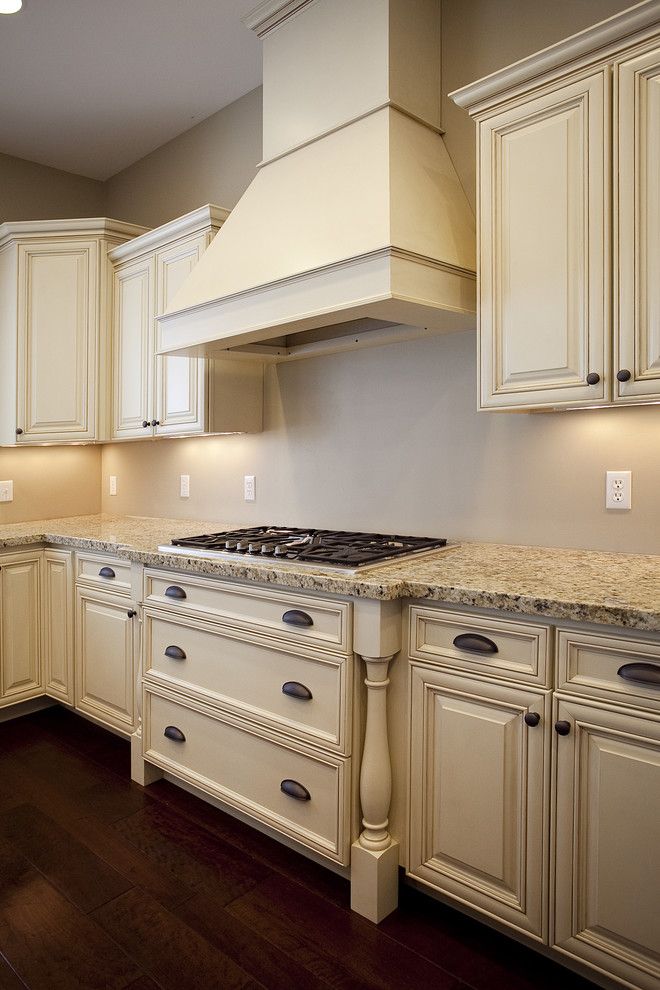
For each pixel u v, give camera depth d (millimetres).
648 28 1542
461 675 1630
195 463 3332
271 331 2156
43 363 3234
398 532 2504
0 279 3350
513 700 1539
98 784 2488
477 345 1892
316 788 1862
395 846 1774
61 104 3148
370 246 1834
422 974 1565
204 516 3297
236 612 2086
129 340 3121
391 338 2387
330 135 2172
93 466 3881
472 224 2170
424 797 1717
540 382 1771
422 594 1661
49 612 3057
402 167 1983
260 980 1543
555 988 1526
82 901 1813
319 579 1772
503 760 1564
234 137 3152
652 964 1370
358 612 1731
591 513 2039
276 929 1712
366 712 1792
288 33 2420
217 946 1649
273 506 2959
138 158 3678
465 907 1724
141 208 3688
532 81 1747
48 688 3080
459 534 2338
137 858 2016
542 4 2088
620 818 1397
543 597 1459
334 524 2715
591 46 1625
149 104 3156
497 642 1568
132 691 2615
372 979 1549
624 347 1609
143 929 1708
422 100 2223
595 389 1665
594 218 1651
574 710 1446
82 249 3203
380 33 2121
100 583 2748
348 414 2648
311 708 1875
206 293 2314
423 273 1881
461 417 2318
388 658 1725
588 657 1434
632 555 1965
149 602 2402
